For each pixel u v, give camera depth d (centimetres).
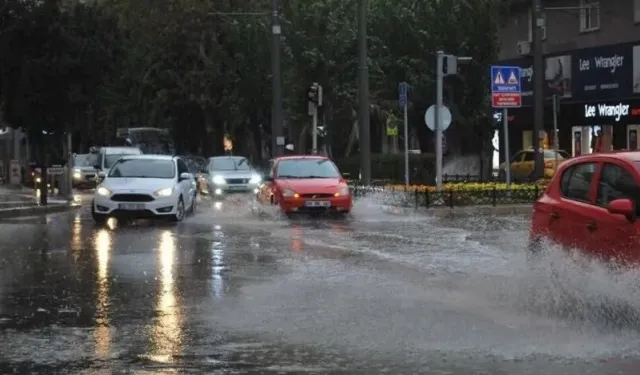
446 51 4047
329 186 2631
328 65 4391
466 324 1023
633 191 1055
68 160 3788
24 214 2898
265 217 2706
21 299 1222
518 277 1310
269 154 6094
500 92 2875
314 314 1095
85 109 3541
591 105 4597
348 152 4809
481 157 4212
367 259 1628
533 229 1235
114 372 826
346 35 4372
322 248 1819
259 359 870
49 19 3303
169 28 5362
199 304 1175
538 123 3578
